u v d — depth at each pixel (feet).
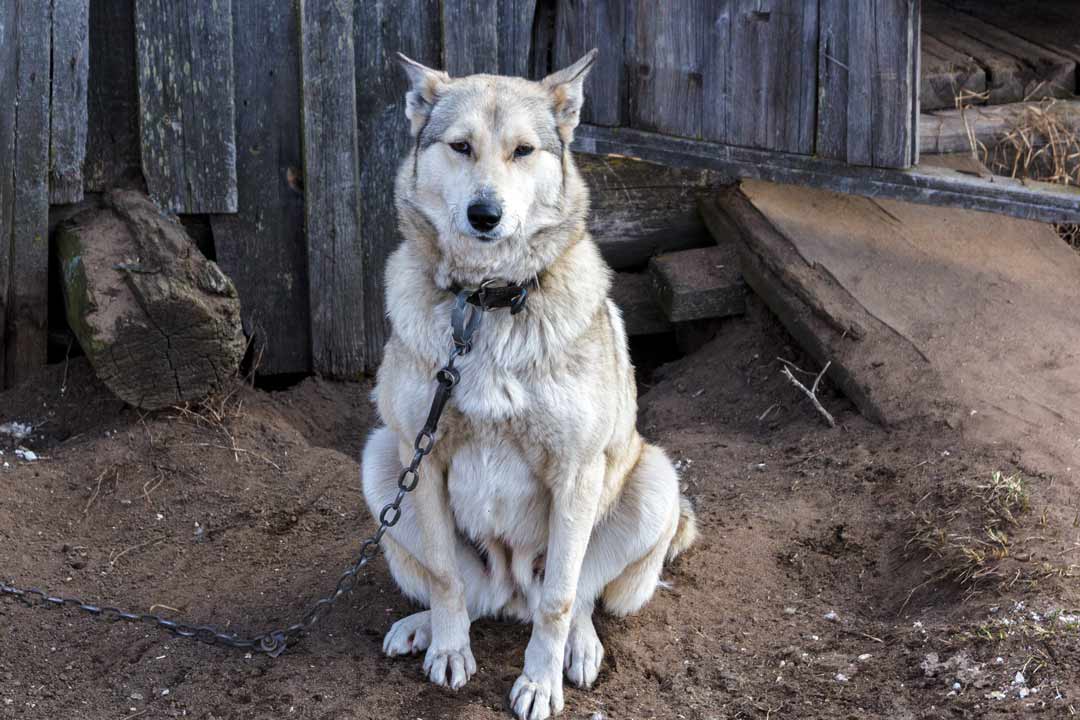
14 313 10.34
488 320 7.72
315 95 10.65
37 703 7.83
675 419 10.66
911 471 9.26
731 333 11.25
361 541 9.15
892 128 10.53
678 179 11.69
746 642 8.29
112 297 9.73
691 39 10.98
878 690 7.79
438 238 7.84
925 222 11.21
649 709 7.88
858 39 10.44
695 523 8.93
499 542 8.14
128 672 8.04
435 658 8.01
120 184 10.52
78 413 10.19
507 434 7.77
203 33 10.36
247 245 10.85
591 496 7.84
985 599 8.16
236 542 9.18
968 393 9.65
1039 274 10.68
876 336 10.21
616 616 8.48
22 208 10.18
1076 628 7.77
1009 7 14.35
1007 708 7.49
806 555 8.89
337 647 8.27
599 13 11.23
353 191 10.86
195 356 9.87
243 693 7.90
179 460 9.75
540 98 7.95
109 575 8.87
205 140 10.51
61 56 10.06
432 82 8.03
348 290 11.01
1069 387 9.62
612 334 8.08
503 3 11.05
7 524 9.12
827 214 11.28
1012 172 11.68
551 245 7.82
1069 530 8.46
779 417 10.39
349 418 10.89
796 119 10.80
